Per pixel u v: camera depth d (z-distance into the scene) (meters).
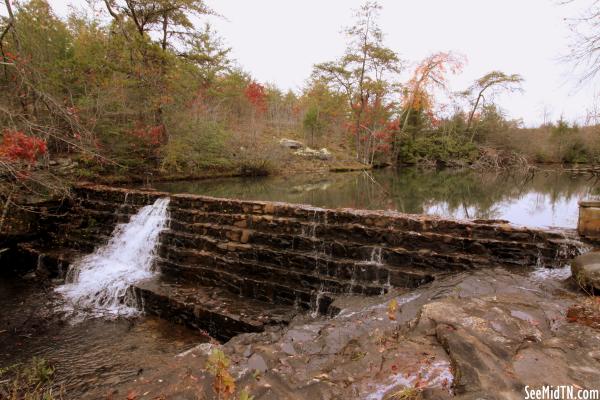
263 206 7.32
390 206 10.78
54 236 9.21
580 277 3.93
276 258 6.46
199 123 16.73
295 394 2.37
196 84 17.59
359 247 6.00
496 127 31.58
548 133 31.61
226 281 6.56
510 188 15.49
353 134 33.66
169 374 2.87
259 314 5.55
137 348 5.21
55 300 6.83
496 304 3.43
